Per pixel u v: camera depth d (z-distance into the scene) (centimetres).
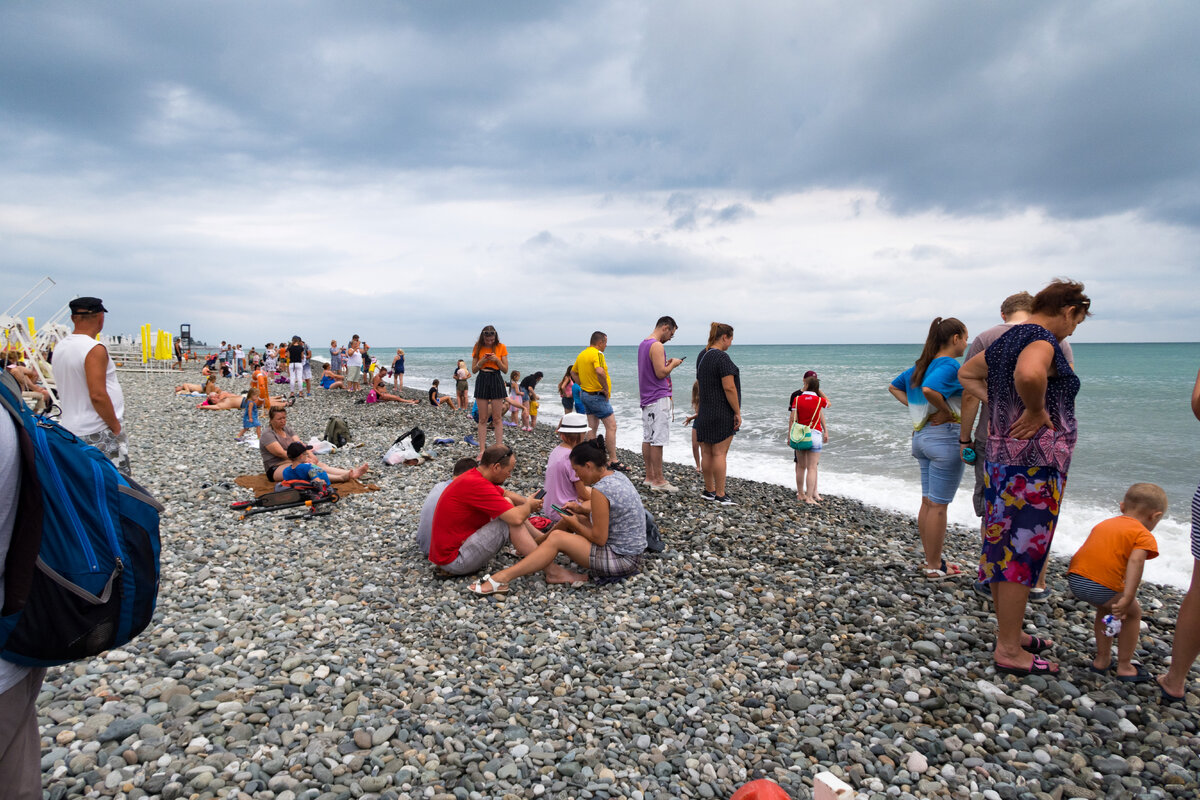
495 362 988
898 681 388
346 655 420
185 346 4941
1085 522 859
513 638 461
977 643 424
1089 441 1434
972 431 498
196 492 845
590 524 600
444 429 1627
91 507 184
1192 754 315
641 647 446
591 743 335
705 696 382
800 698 376
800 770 316
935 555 544
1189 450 1316
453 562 561
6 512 164
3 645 171
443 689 383
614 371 5019
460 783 298
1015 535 368
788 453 1462
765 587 546
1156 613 511
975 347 491
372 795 286
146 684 366
